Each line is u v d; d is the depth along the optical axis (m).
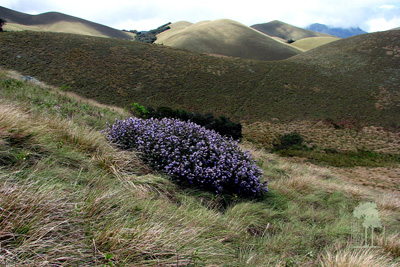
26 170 2.39
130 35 187.50
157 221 2.33
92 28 170.12
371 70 51.75
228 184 4.24
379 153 29.89
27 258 1.43
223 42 106.88
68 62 41.97
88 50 46.91
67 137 3.79
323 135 34.34
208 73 49.12
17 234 1.51
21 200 1.77
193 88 44.22
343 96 44.38
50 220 1.75
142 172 3.82
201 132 4.86
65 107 7.02
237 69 51.97
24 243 1.48
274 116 39.09
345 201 5.71
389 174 21.59
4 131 2.76
